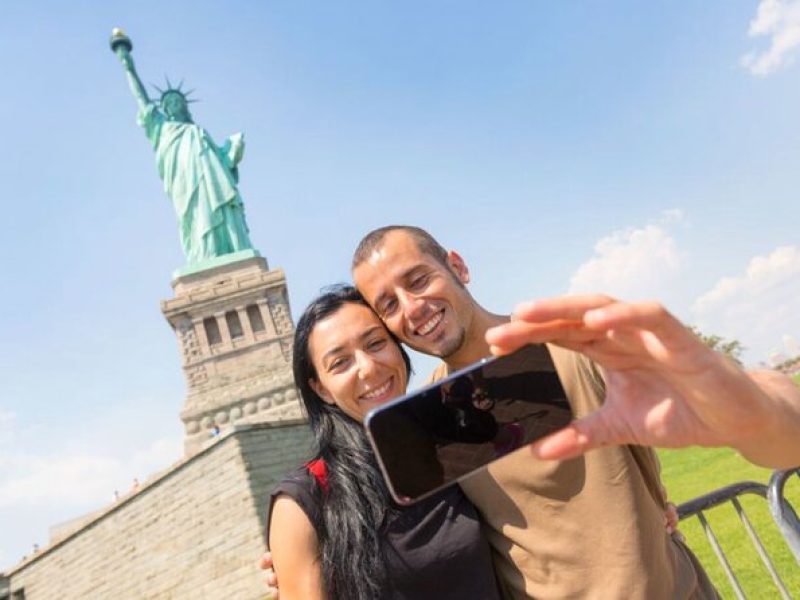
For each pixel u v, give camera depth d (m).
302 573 0.55
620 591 0.56
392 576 0.55
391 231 0.66
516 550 0.61
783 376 0.39
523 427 0.42
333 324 0.64
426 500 0.59
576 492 0.58
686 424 0.34
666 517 0.65
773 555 1.86
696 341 0.31
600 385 0.59
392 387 0.63
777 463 0.35
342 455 0.60
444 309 0.64
